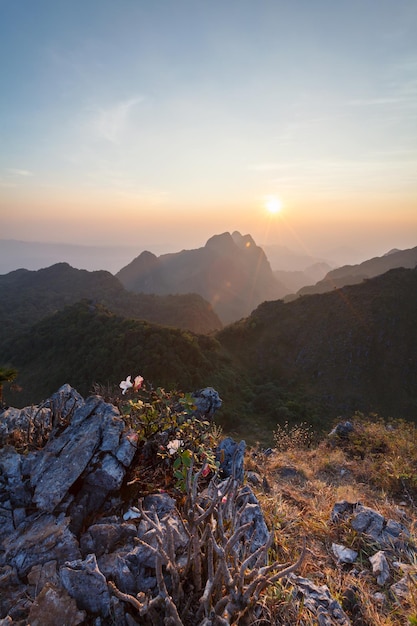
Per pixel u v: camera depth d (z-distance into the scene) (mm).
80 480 3656
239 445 5277
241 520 3818
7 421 4945
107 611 2557
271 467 7145
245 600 2334
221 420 45281
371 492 6262
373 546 4195
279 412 50469
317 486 6137
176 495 3812
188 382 53781
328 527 4645
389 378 70625
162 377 53719
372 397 67688
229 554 2705
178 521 3320
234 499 3332
